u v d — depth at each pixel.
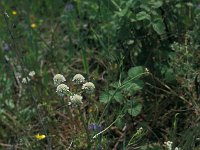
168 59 1.30
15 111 1.40
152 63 1.32
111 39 1.40
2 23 1.67
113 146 1.23
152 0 1.28
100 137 1.11
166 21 1.35
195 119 1.18
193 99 1.21
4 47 1.59
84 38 1.60
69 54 1.56
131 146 1.20
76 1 1.68
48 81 1.46
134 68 1.17
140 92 1.32
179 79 1.23
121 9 1.33
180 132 1.23
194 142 1.08
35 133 1.32
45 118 1.31
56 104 1.39
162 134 1.22
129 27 1.29
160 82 1.26
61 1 1.85
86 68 1.40
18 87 1.49
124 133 1.20
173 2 1.33
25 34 1.72
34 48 1.62
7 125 1.34
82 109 1.32
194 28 1.25
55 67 1.54
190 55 1.21
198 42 1.24
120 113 1.12
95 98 1.37
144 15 1.25
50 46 1.56
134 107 1.15
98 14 1.51
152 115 1.27
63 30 1.73
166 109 1.30
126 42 1.31
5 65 1.51
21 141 1.24
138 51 1.35
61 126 1.30
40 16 1.85
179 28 1.37
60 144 1.22
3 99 1.42
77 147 1.19
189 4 1.33
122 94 1.17
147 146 1.16
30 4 1.89
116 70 1.32
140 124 1.21
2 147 1.30
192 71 1.19
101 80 1.42
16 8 1.87
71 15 1.66
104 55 1.45
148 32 1.32
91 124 1.12
